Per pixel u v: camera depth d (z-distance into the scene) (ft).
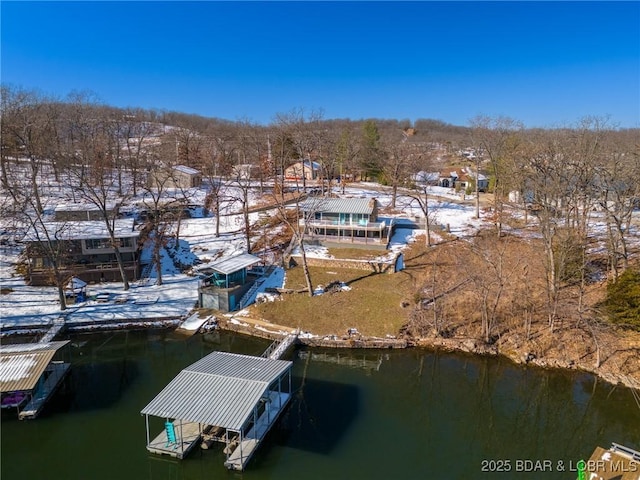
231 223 223.30
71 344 139.44
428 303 153.38
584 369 124.26
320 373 126.62
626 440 101.40
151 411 88.12
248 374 99.40
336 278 170.09
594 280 154.10
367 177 329.31
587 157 155.33
